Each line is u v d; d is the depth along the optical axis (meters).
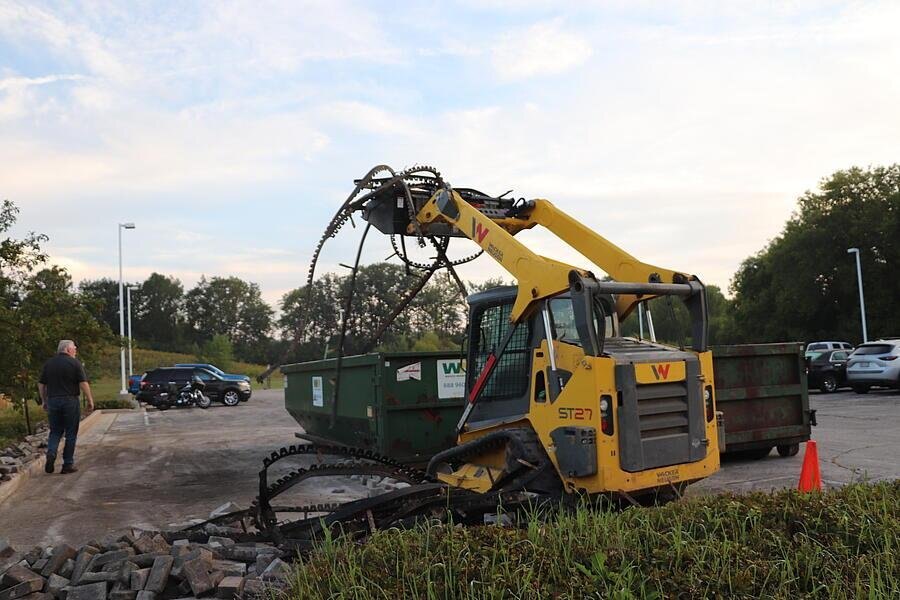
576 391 5.96
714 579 4.00
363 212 8.90
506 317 7.01
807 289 53.69
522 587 3.92
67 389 12.20
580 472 5.78
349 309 9.27
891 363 24.17
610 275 7.38
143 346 129.62
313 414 12.90
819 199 54.88
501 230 6.93
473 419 7.21
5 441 15.30
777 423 11.59
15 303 15.72
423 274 8.81
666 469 6.08
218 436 18.23
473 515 6.52
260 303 141.50
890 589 3.98
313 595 4.24
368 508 6.20
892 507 5.18
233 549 6.02
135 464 13.25
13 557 5.73
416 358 10.45
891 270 51.59
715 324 71.69
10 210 15.62
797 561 4.25
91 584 5.02
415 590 4.00
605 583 3.98
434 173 8.23
